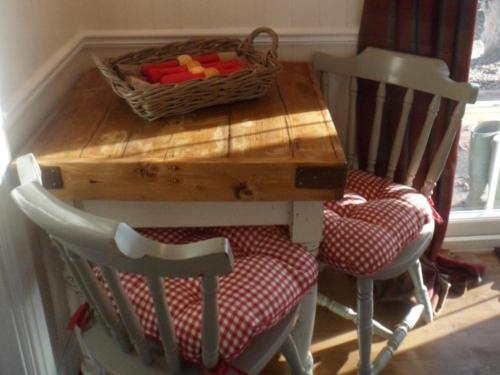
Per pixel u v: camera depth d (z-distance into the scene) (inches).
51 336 54.5
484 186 80.8
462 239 82.4
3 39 44.4
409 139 67.5
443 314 71.3
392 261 51.8
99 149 44.3
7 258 44.7
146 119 50.1
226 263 30.6
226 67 55.9
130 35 66.0
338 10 66.2
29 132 49.3
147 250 30.7
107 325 41.4
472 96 55.8
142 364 41.6
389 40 64.4
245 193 43.1
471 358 64.5
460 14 59.7
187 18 66.2
